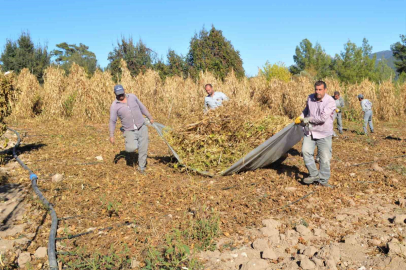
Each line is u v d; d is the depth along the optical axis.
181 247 3.97
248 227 4.91
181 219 5.12
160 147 10.48
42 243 4.55
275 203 5.75
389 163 8.45
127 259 4.07
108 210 5.37
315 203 5.77
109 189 6.50
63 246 4.43
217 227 4.69
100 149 10.06
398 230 4.73
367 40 52.38
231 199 5.90
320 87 6.24
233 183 6.82
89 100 16.84
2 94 8.59
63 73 18.23
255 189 6.44
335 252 4.05
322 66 61.94
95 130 13.84
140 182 6.88
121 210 5.49
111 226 4.97
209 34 35.75
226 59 35.62
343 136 13.00
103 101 17.58
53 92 17.14
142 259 4.09
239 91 18.44
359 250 4.25
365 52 52.78
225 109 7.59
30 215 5.39
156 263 3.85
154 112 19.23
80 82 17.30
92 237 4.68
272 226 4.87
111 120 7.28
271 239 4.50
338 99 13.69
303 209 5.52
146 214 5.36
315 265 3.85
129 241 4.51
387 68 51.97
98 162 8.60
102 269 3.89
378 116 19.16
